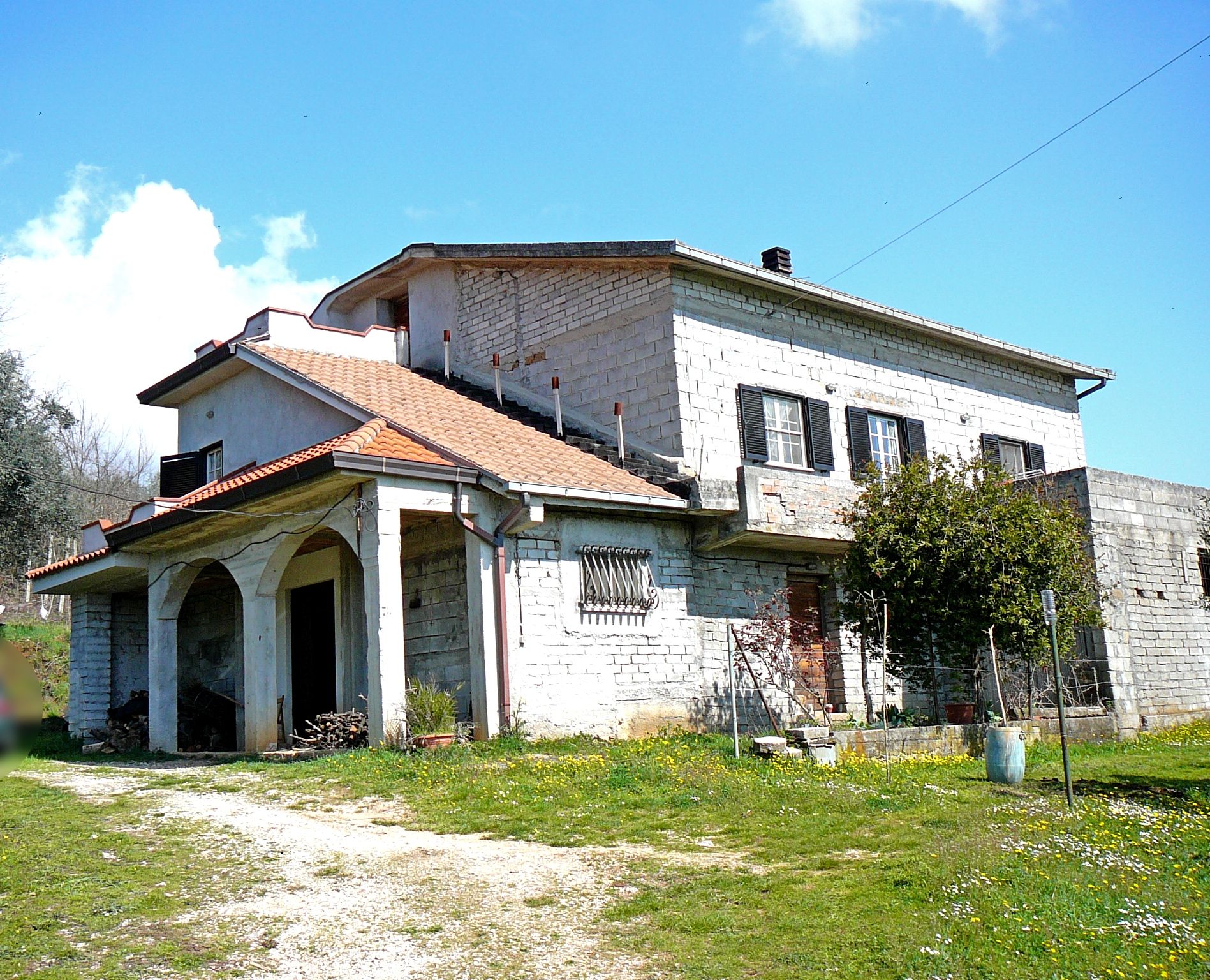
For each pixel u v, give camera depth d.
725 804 9.64
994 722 15.10
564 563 14.25
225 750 17.11
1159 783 12.16
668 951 6.02
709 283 17.38
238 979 5.77
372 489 12.61
